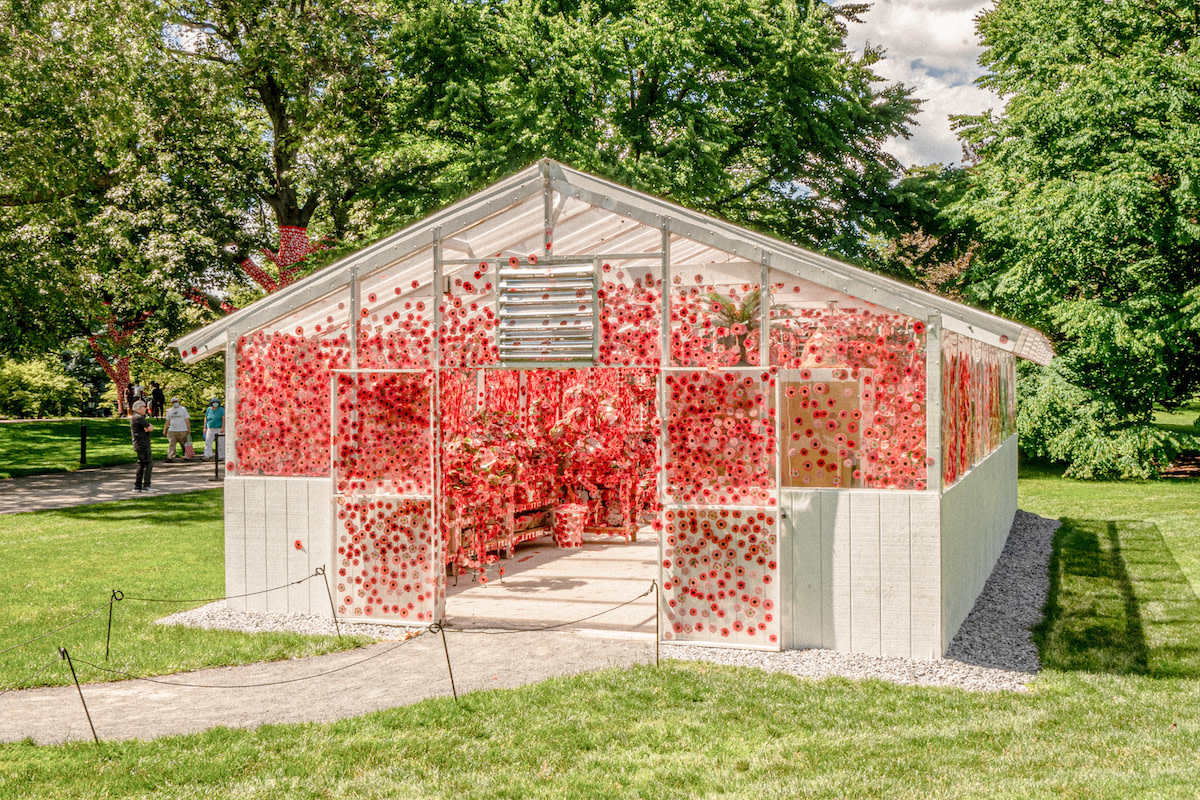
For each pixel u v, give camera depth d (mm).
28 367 39156
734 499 7574
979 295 24203
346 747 5359
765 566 7512
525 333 8070
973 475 9602
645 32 20844
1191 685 6699
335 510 8594
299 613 8711
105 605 9266
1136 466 21359
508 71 21188
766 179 26984
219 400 27531
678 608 7703
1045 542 13750
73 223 21359
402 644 7758
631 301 7848
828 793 4680
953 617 8039
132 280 22391
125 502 17891
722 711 5957
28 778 4926
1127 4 22312
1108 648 7793
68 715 6039
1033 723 5785
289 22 21828
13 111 19016
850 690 6430
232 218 23625
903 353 7277
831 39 24922
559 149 19875
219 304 24531
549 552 12594
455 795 4715
